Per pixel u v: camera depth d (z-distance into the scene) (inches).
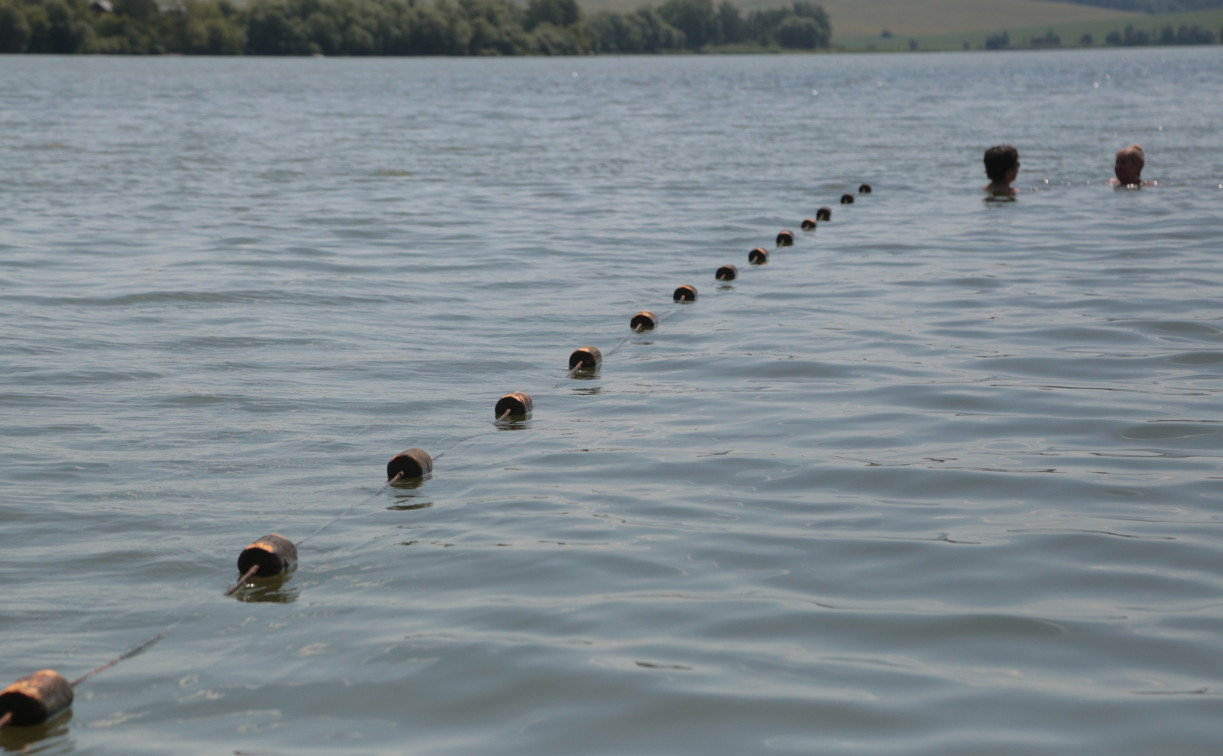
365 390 298.0
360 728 139.8
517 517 208.5
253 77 2962.6
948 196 695.1
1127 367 305.6
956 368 308.8
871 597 173.6
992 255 482.9
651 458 241.6
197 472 236.2
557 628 164.1
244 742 137.3
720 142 1129.4
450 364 324.8
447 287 437.1
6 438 256.7
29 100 1782.7
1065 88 2401.6
